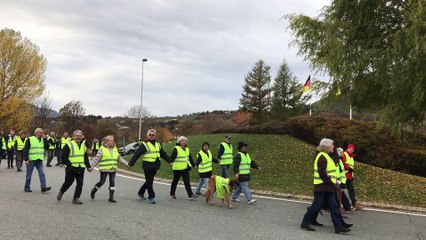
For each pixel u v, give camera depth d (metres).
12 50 39.47
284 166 17.86
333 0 13.14
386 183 14.75
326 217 9.84
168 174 18.95
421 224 9.35
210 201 11.03
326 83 14.15
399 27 12.12
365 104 13.62
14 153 21.12
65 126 60.03
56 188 12.93
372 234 8.08
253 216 9.42
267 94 42.91
